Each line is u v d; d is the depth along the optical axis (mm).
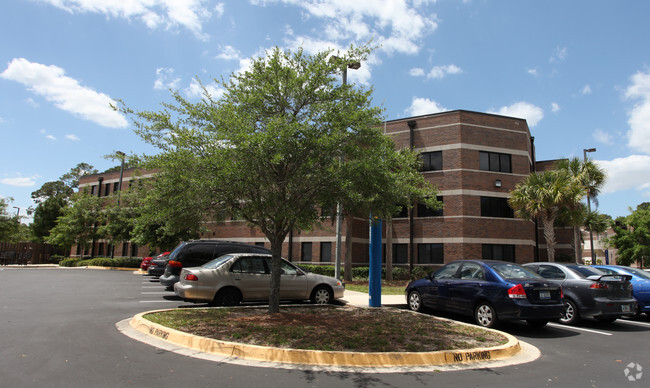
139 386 4801
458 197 24281
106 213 29344
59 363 5598
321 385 5113
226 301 10750
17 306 10531
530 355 7008
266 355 6207
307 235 26672
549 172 21406
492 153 25391
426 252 24859
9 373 5105
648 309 10883
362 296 14406
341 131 7773
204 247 13539
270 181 7605
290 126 7082
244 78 8711
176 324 7902
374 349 6535
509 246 24703
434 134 25547
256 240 28891
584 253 64750
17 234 37625
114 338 7207
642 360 6762
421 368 6031
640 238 33938
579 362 6594
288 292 11469
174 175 7465
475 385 5281
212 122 7969
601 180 23875
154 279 19250
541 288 8766
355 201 7598
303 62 8719
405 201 8688
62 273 23469
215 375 5348
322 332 7531
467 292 9680
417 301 11320
